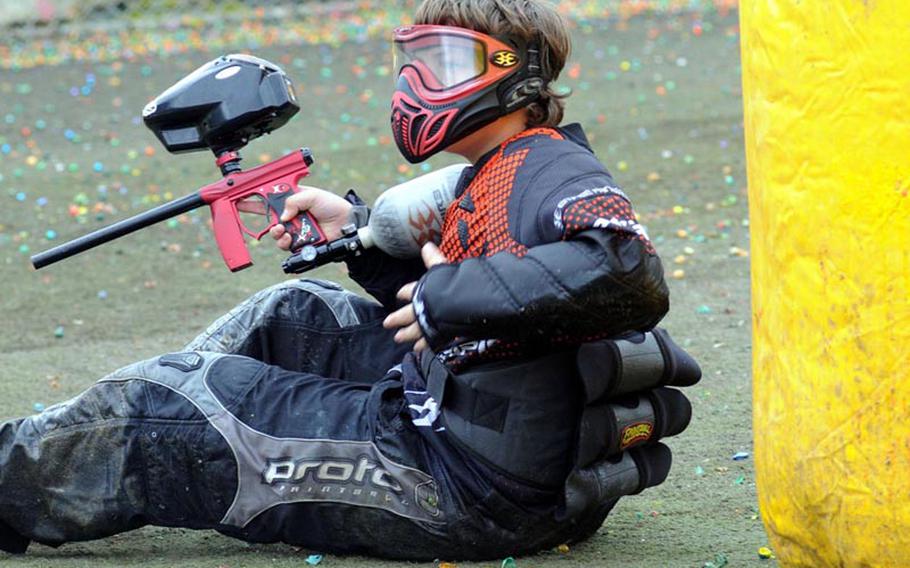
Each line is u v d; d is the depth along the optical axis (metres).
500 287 8.18
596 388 8.78
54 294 21.55
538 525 9.26
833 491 7.73
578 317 8.19
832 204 7.54
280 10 59.47
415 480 9.15
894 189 7.31
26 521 9.59
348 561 9.49
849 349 7.57
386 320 8.73
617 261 8.12
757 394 8.40
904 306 7.36
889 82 7.24
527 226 8.60
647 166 29.98
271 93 9.85
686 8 60.66
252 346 10.73
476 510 9.12
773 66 7.80
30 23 55.78
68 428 9.45
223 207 9.98
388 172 30.48
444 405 9.11
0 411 15.16
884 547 7.59
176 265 23.39
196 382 9.41
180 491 9.39
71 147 35.44
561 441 9.00
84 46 53.72
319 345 10.77
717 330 17.88
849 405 7.60
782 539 8.30
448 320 8.36
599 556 9.68
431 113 8.98
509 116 9.17
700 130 34.00
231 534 9.50
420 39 9.03
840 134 7.45
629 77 43.50
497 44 8.90
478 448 8.98
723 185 27.84
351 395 9.51
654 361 9.13
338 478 9.20
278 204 10.06
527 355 8.93
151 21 57.78
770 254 8.04
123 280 22.42
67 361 17.61
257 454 9.24
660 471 9.70
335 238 10.20
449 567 9.28
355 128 36.78
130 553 10.02
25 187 30.31
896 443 7.47
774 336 8.08
